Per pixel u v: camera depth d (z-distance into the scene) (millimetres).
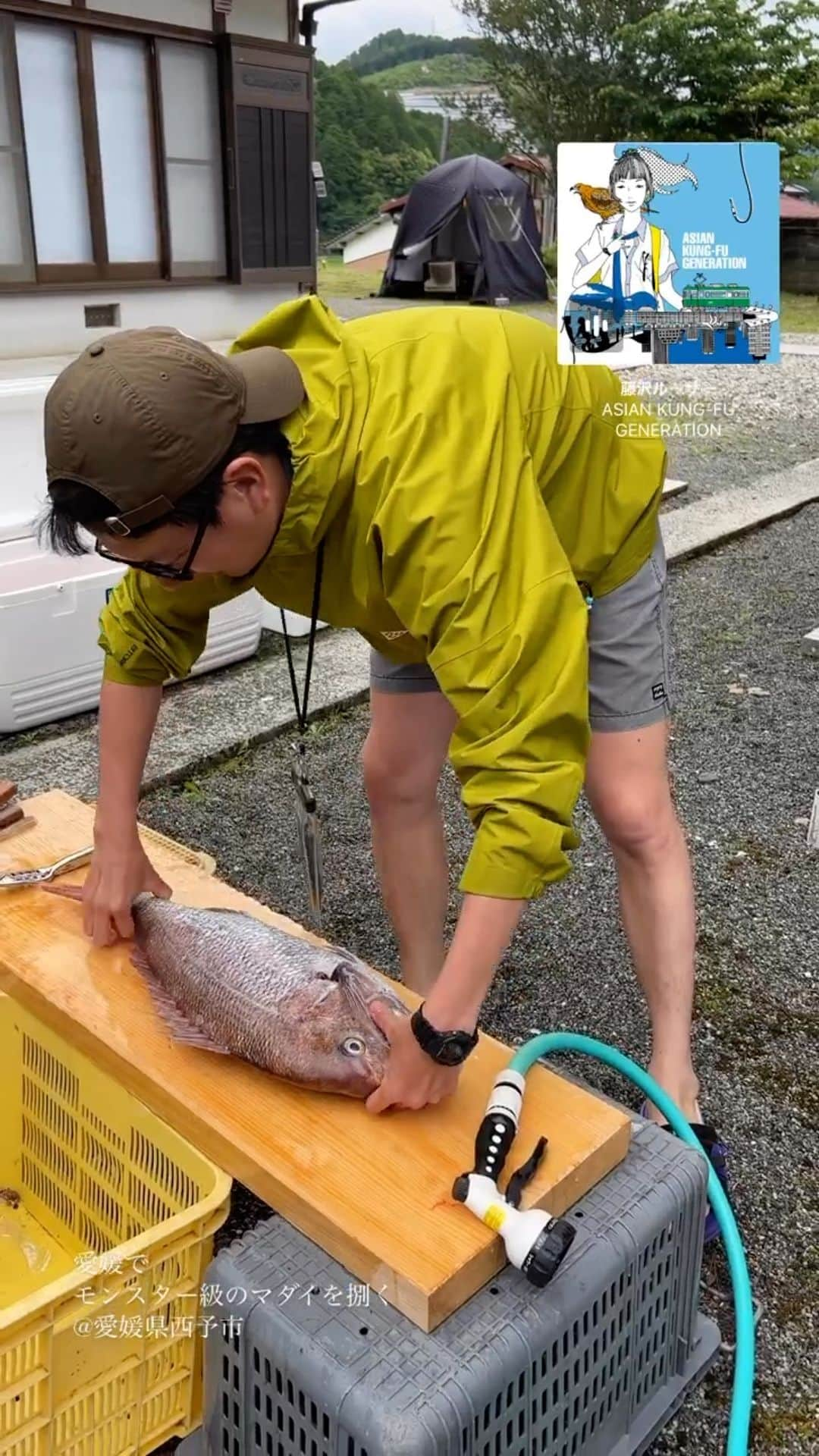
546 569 1337
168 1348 1481
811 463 8195
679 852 1930
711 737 3955
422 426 1349
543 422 1544
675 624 5051
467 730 1346
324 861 3135
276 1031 1587
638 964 1985
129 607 1773
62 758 3617
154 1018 1770
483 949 1333
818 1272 1848
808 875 3072
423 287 12234
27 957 1934
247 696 4129
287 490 1353
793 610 5238
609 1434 1502
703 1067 2316
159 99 7102
